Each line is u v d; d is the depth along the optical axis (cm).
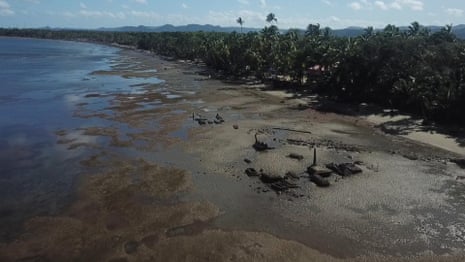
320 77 8044
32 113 6066
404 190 3353
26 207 3084
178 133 5038
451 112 5281
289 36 10581
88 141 4678
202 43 13875
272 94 7938
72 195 3281
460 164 3966
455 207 3064
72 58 16100
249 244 2581
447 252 2500
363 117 5938
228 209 3042
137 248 2547
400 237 2659
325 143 4659
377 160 4081
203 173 3731
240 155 4212
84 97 7381
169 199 3203
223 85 9125
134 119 5731
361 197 3222
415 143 4694
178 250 2519
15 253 2500
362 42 7100
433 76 5700
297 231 2736
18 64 13250
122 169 3819
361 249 2530
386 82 6469
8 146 4472
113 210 3030
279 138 4856
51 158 4103
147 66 13300
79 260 2436
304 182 3509
